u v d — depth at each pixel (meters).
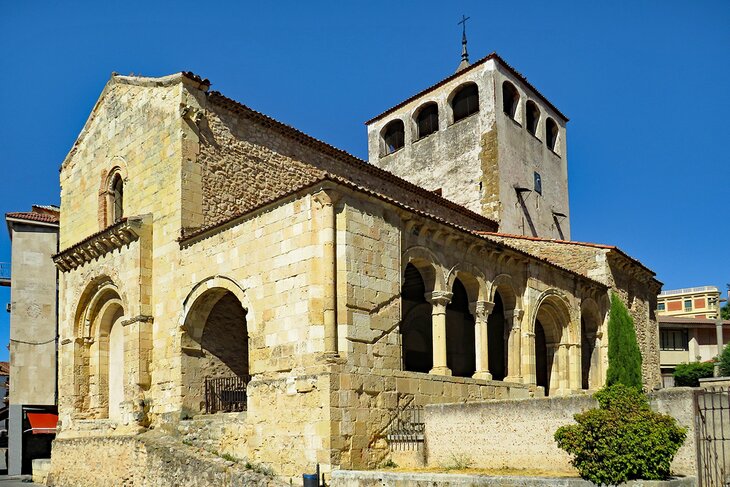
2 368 66.62
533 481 13.07
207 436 20.48
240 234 21.05
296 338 18.67
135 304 23.67
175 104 24.23
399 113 45.84
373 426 18.33
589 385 31.20
